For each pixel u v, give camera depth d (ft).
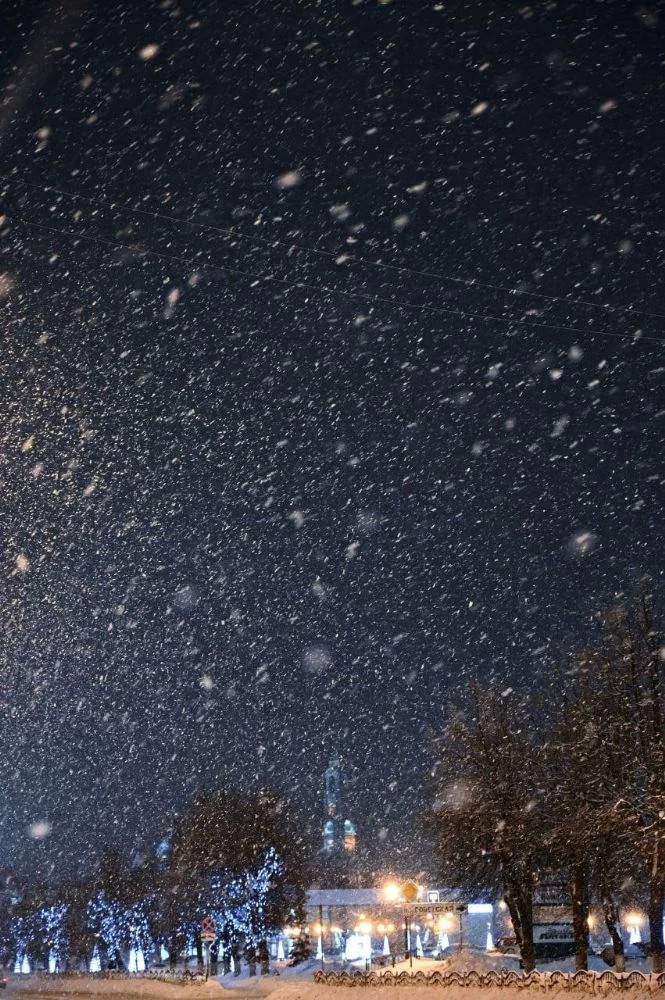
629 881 160.97
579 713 161.68
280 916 318.04
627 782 151.12
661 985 93.66
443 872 185.98
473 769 182.50
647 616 158.40
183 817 343.26
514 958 211.61
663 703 153.89
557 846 165.07
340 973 162.81
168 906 379.55
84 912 508.53
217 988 234.17
